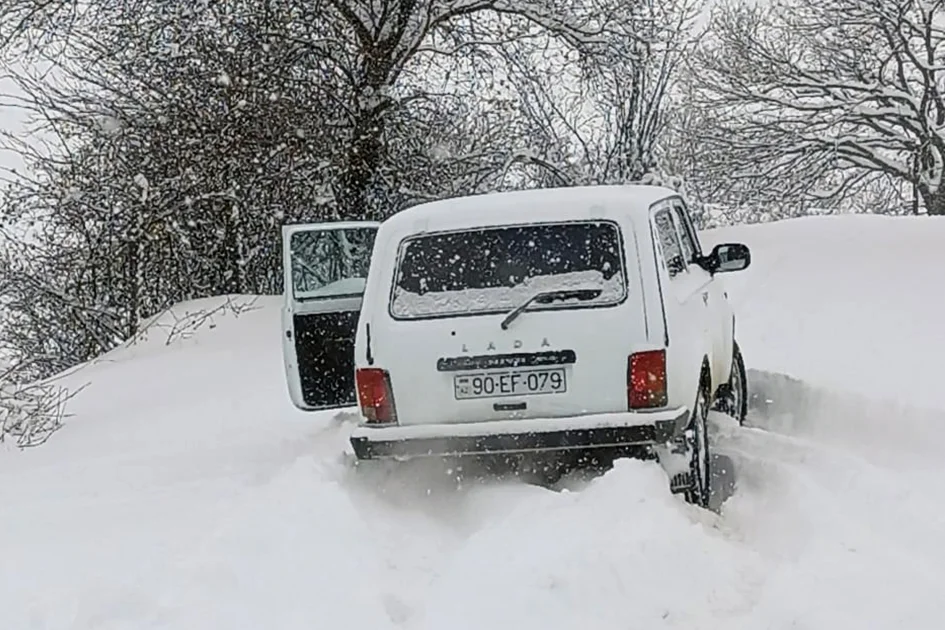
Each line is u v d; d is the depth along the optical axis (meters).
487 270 5.64
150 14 16.81
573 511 4.91
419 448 5.48
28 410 10.21
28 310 17.97
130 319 17.83
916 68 29.62
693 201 22.27
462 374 5.48
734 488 5.94
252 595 4.35
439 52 18.78
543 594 4.20
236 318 14.66
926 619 3.86
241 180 16.77
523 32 18.39
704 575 4.36
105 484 6.70
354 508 5.33
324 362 6.80
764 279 13.28
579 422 5.31
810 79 29.48
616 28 18.58
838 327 10.59
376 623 4.10
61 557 5.07
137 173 16.64
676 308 5.57
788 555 4.71
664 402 5.30
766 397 8.62
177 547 5.00
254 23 16.78
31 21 16.28
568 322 5.39
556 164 20.34
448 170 18.95
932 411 6.99
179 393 10.59
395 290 5.69
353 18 17.73
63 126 17.00
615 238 5.55
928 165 29.69
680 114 30.34
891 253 13.56
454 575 4.55
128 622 4.16
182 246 17.72
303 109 17.00
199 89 16.61
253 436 7.95
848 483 5.52
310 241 7.07
